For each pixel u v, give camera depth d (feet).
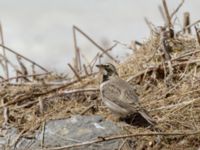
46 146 54.44
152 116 56.24
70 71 67.67
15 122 57.98
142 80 60.70
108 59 67.05
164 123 55.31
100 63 65.00
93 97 60.03
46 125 56.34
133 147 53.36
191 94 57.77
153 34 64.28
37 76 64.80
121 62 64.59
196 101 56.59
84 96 60.23
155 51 61.98
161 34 62.59
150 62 61.87
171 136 53.83
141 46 64.13
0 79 66.18
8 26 98.53
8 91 61.72
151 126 55.16
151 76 60.59
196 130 54.13
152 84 60.23
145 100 58.29
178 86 59.06
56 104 59.62
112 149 53.16
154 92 59.16
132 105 55.72
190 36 64.08
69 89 61.36
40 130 56.03
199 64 60.34
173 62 60.75
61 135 54.95
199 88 58.13
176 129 54.85
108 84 57.62
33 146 54.75
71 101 59.82
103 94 57.41
